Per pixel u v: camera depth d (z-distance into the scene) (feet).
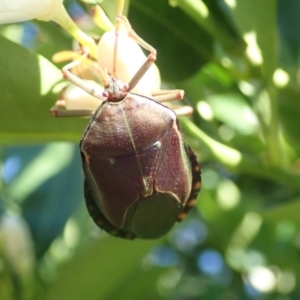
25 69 0.42
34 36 0.60
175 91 0.40
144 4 0.47
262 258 0.71
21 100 0.42
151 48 0.39
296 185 0.46
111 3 0.38
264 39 0.44
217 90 0.55
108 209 0.41
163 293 0.74
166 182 0.40
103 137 0.39
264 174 0.46
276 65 0.44
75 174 0.65
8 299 0.57
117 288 0.55
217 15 0.47
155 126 0.39
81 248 0.55
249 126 0.57
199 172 0.42
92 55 0.39
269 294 0.72
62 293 0.54
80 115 0.41
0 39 0.42
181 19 0.48
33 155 0.67
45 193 0.63
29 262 0.58
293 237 0.71
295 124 0.52
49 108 0.43
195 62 0.48
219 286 0.75
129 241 0.52
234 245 0.65
